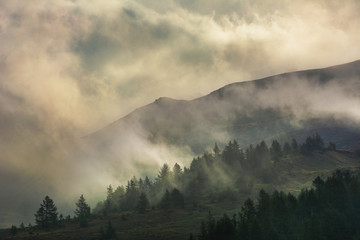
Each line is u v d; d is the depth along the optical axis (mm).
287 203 134625
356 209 129750
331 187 138375
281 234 118750
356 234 113562
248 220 133750
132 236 164750
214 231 125250
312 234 112812
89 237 169375
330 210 121312
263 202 140375
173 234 160625
